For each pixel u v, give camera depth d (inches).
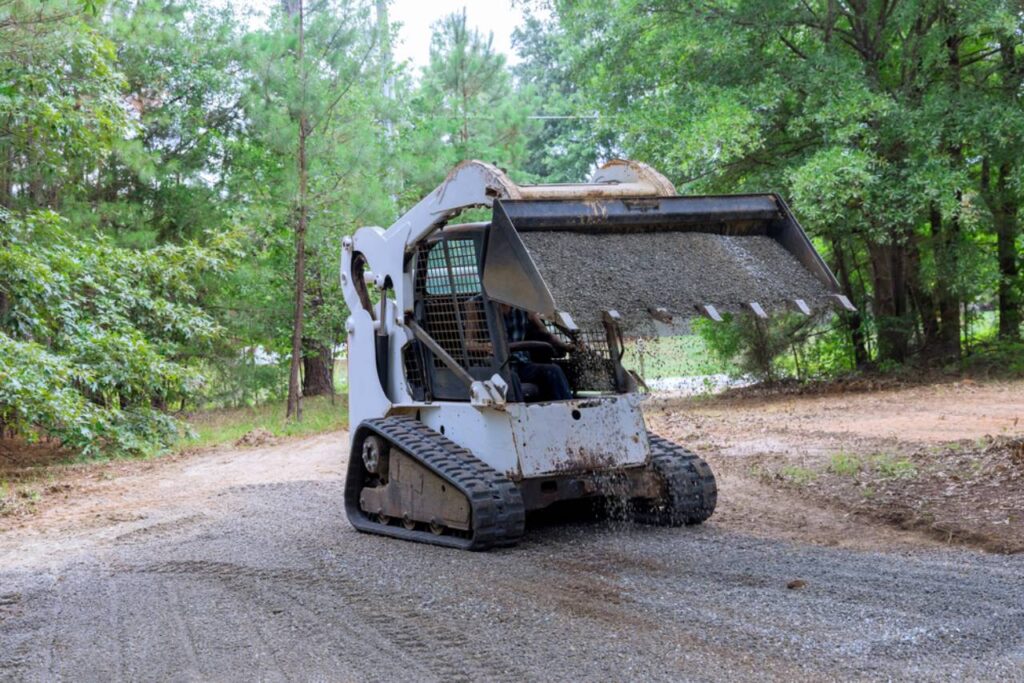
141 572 303.3
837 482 387.5
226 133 981.8
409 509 327.0
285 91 773.9
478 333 318.3
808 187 749.3
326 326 949.8
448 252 327.6
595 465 310.5
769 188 818.8
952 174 768.3
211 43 976.9
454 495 305.7
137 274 701.3
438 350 331.0
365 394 366.0
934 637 203.3
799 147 866.1
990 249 906.1
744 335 882.1
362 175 821.2
